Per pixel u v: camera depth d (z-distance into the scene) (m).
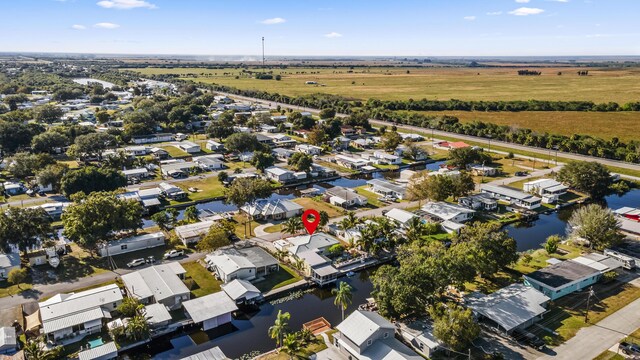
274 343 79.38
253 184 138.62
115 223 109.50
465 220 132.88
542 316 83.56
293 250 107.94
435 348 73.38
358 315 76.56
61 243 113.75
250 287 92.31
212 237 106.88
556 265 99.31
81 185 145.62
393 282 82.19
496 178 173.62
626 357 71.50
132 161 185.88
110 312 85.88
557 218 140.75
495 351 73.69
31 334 78.56
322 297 95.44
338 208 143.38
